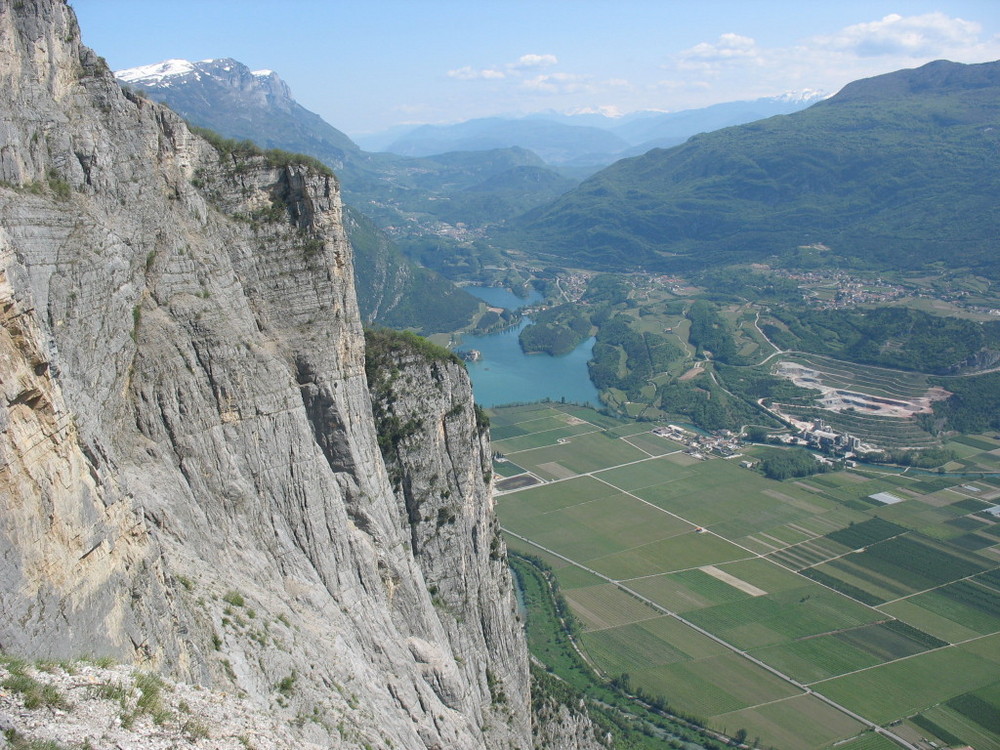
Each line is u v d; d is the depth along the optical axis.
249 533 51.75
